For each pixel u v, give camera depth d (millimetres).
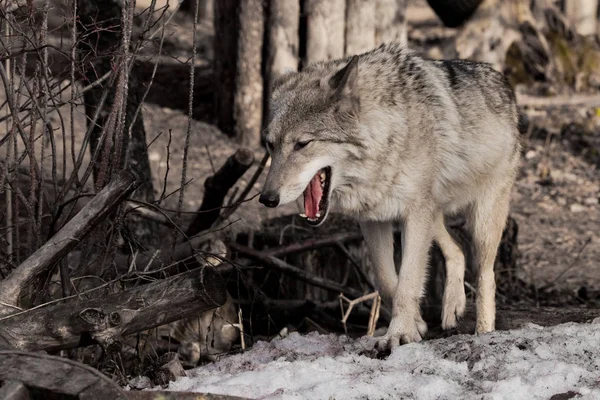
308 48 21141
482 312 10375
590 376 6812
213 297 7582
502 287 14656
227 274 11438
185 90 24469
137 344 8672
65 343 7254
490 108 10719
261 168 11070
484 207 10836
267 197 9242
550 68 28031
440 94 10000
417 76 9906
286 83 9977
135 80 11633
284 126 9500
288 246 12539
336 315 12539
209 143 21156
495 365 7293
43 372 5668
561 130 24875
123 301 7395
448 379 7074
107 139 8344
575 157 23547
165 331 10219
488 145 10547
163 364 7832
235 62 21500
